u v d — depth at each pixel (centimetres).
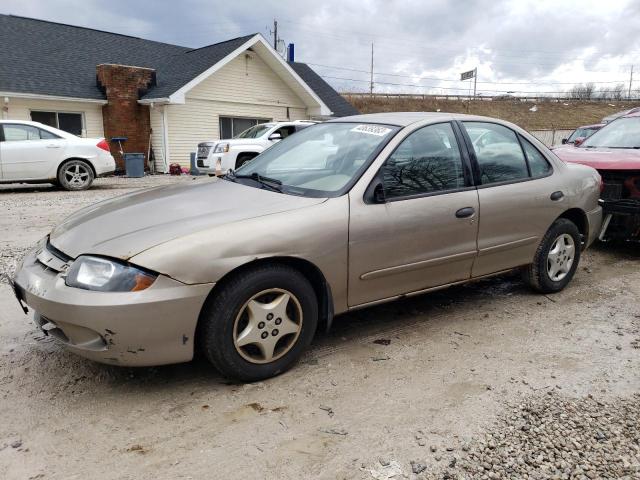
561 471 233
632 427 265
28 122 1156
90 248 278
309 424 266
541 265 445
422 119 381
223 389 299
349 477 228
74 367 322
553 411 279
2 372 315
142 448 246
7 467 232
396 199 344
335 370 322
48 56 1792
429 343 363
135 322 261
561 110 6600
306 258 305
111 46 2030
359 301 339
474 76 5159
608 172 578
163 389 298
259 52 1980
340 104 2398
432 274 371
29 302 283
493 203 391
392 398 291
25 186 1312
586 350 355
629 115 726
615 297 464
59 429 260
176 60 2044
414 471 232
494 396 294
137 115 1814
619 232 574
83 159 1217
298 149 407
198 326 287
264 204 317
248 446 248
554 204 438
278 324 304
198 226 287
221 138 1980
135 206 333
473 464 237
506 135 427
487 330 387
